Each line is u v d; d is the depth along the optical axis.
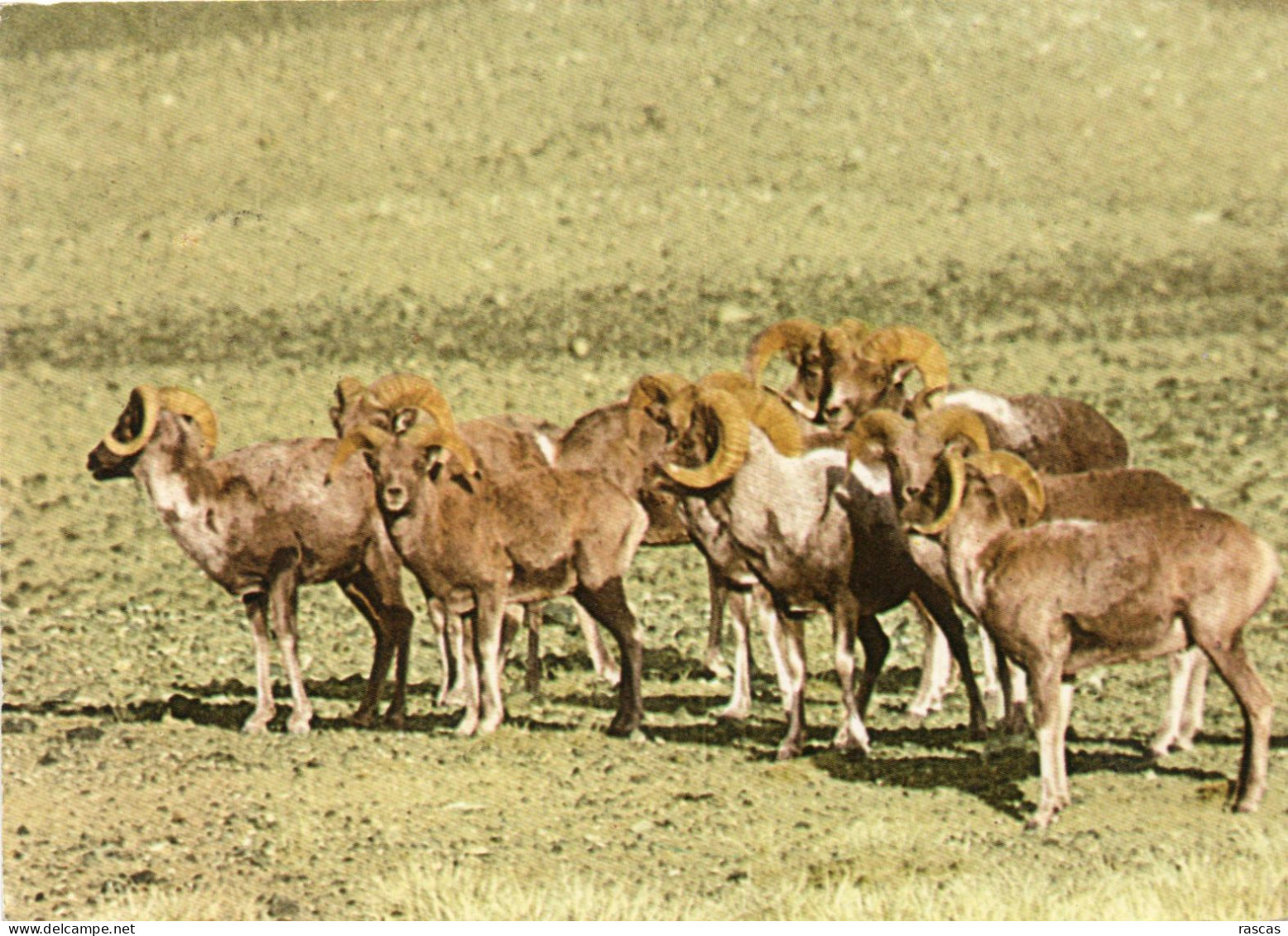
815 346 18.62
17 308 45.44
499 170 55.31
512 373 38.41
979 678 18.69
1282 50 62.28
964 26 63.91
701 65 61.97
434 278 46.97
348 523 16.55
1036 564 13.71
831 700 17.92
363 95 60.22
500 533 16.02
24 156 55.88
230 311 44.75
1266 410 33.12
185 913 12.81
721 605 19.05
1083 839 13.66
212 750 16.23
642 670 16.58
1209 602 13.53
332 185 54.41
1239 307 42.94
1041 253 47.91
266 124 58.50
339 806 14.87
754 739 16.41
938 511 13.90
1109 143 56.66
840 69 61.41
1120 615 13.61
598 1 66.44
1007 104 58.91
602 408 18.25
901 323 42.09
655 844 13.96
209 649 20.98
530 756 15.97
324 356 40.66
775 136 57.19
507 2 66.38
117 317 44.59
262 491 16.42
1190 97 59.50
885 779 15.17
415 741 16.41
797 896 12.67
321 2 66.19
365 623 22.02
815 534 15.25
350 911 12.73
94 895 13.17
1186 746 15.83
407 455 15.59
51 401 37.31
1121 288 44.72
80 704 18.45
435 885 13.12
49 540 27.20
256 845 14.16
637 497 17.92
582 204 52.66
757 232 50.06
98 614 22.88
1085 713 17.16
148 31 63.91
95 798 15.12
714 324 42.44
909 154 55.88
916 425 14.12
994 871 13.02
